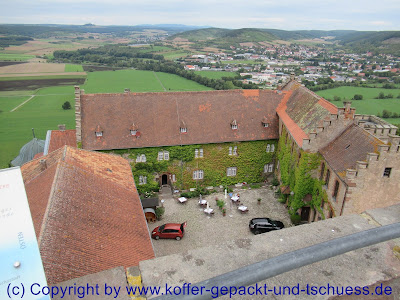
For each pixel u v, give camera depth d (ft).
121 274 25.48
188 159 177.47
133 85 610.65
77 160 105.50
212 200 171.94
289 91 194.49
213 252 26.48
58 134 172.76
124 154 169.68
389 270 24.49
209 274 24.32
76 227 77.15
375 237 19.62
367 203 113.29
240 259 25.73
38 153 186.60
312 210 146.00
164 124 174.70
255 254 26.25
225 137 178.50
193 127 177.17
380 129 127.75
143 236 89.76
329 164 125.70
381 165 108.47
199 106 182.39
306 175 140.77
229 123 181.98
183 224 143.23
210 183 185.98
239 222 152.35
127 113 172.86
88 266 69.05
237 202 168.04
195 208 164.04
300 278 23.88
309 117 153.89
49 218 74.49
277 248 26.86
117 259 75.66
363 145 118.21
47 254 65.46
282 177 171.83
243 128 182.29
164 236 138.82
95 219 83.71
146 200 154.92
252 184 189.06
